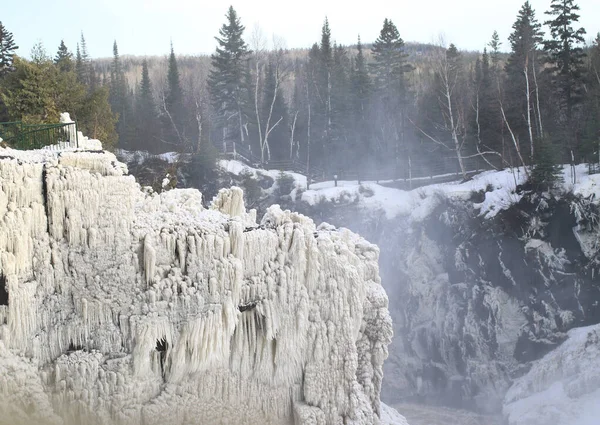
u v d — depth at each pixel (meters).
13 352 14.09
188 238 15.46
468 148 58.81
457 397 42.47
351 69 69.62
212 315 15.48
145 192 17.81
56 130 20.11
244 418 16.31
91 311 14.89
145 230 15.39
